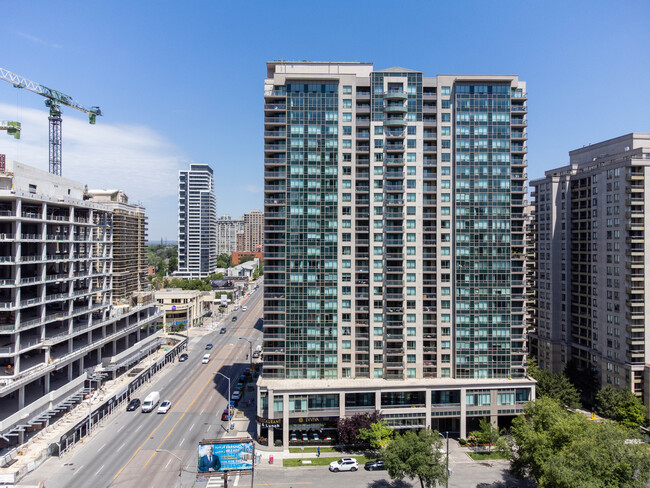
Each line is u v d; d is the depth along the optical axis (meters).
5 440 68.62
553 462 50.34
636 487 47.50
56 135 170.62
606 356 94.88
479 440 77.31
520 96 86.88
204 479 63.34
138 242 167.38
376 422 75.12
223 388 105.94
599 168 98.31
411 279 83.88
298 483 64.00
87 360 103.12
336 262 83.50
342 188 83.88
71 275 87.88
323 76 83.69
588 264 101.50
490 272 84.06
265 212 84.31
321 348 82.94
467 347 83.38
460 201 84.12
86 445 73.81
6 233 76.38
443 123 85.19
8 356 70.12
